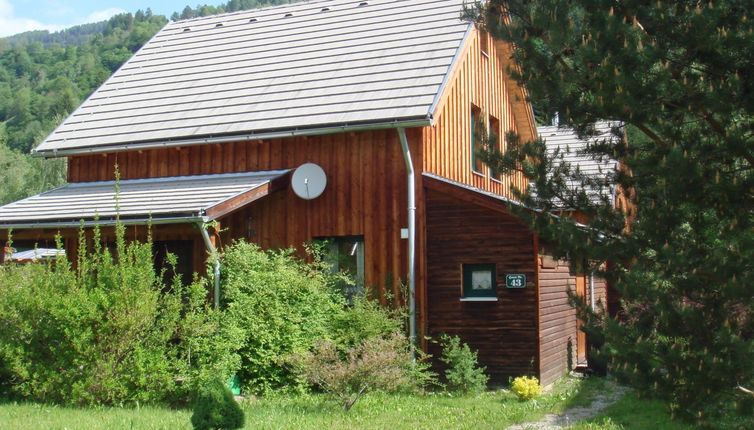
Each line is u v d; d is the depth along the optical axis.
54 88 111.25
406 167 14.54
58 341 11.61
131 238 14.74
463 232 14.20
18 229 15.12
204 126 16.20
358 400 11.98
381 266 14.78
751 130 9.25
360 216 15.01
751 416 8.22
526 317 13.65
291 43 19.05
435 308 14.29
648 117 9.33
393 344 11.93
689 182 8.77
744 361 7.86
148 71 19.94
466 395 12.97
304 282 13.59
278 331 13.02
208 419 8.70
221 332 12.30
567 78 9.97
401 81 15.41
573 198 10.27
